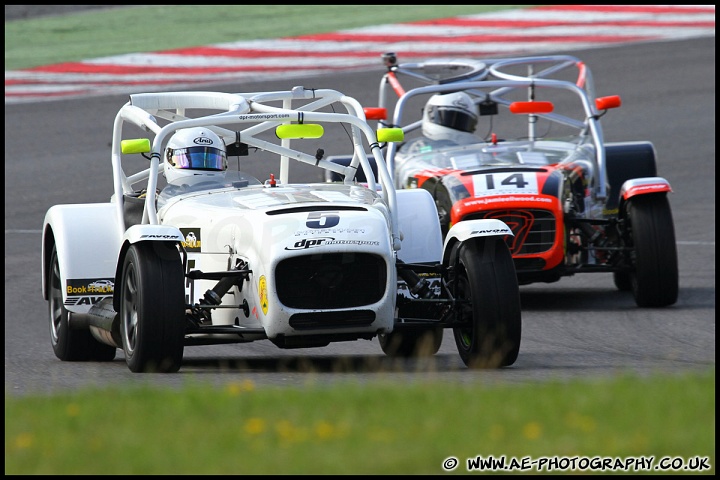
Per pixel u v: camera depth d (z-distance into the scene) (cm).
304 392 1959
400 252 3033
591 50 8981
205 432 1694
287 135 2908
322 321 2588
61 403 1962
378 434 1645
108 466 1545
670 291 3762
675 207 5709
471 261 2631
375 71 8431
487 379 2464
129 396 1984
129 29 9988
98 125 7412
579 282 4556
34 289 4506
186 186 3122
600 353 3008
